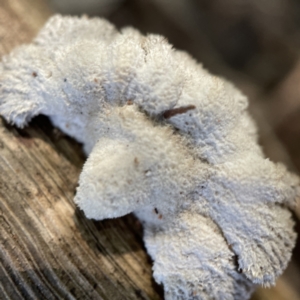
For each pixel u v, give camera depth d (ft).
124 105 0.25
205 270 0.25
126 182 0.23
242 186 0.25
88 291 0.25
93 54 0.25
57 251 0.26
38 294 0.25
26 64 0.27
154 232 0.26
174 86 0.24
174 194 0.25
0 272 0.25
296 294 0.36
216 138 0.25
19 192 0.26
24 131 0.28
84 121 0.26
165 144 0.24
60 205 0.27
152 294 0.27
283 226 0.26
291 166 0.50
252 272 0.25
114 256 0.27
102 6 0.52
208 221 0.26
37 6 0.34
